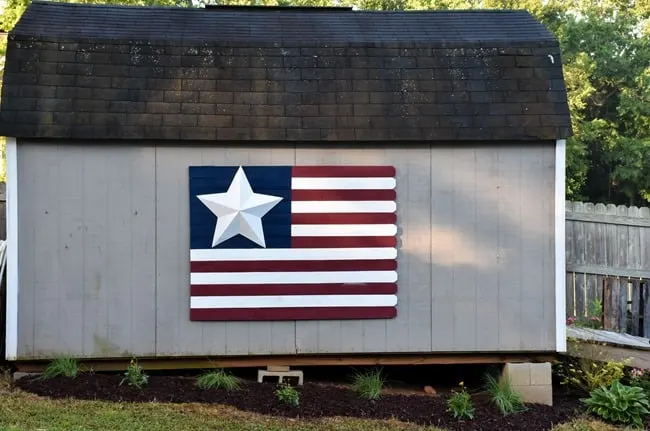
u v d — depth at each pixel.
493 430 6.01
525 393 6.90
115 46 6.92
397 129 6.73
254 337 6.76
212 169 6.68
